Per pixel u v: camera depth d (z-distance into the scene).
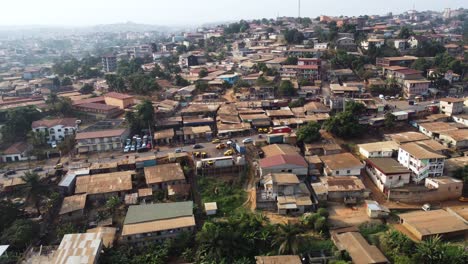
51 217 80.19
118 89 170.38
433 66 173.25
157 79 183.88
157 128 123.00
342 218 78.31
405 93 151.12
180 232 73.44
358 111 121.94
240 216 77.88
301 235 72.06
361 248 65.31
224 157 95.62
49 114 139.75
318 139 108.19
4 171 102.38
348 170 91.19
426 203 83.94
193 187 91.50
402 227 74.25
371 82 156.00
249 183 91.81
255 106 138.75
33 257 66.62
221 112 132.38
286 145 105.50
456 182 84.06
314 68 165.75
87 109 139.50
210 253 66.38
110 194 86.25
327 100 137.88
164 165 95.50
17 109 129.00
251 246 69.25
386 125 118.06
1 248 66.38
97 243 66.00
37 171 100.75
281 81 158.38
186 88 163.00
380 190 88.38
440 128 111.75
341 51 188.12
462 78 167.38
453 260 61.12
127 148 110.06
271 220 78.25
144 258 67.44
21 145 113.88
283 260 63.06
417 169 87.75
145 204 80.88
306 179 91.31
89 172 95.25
